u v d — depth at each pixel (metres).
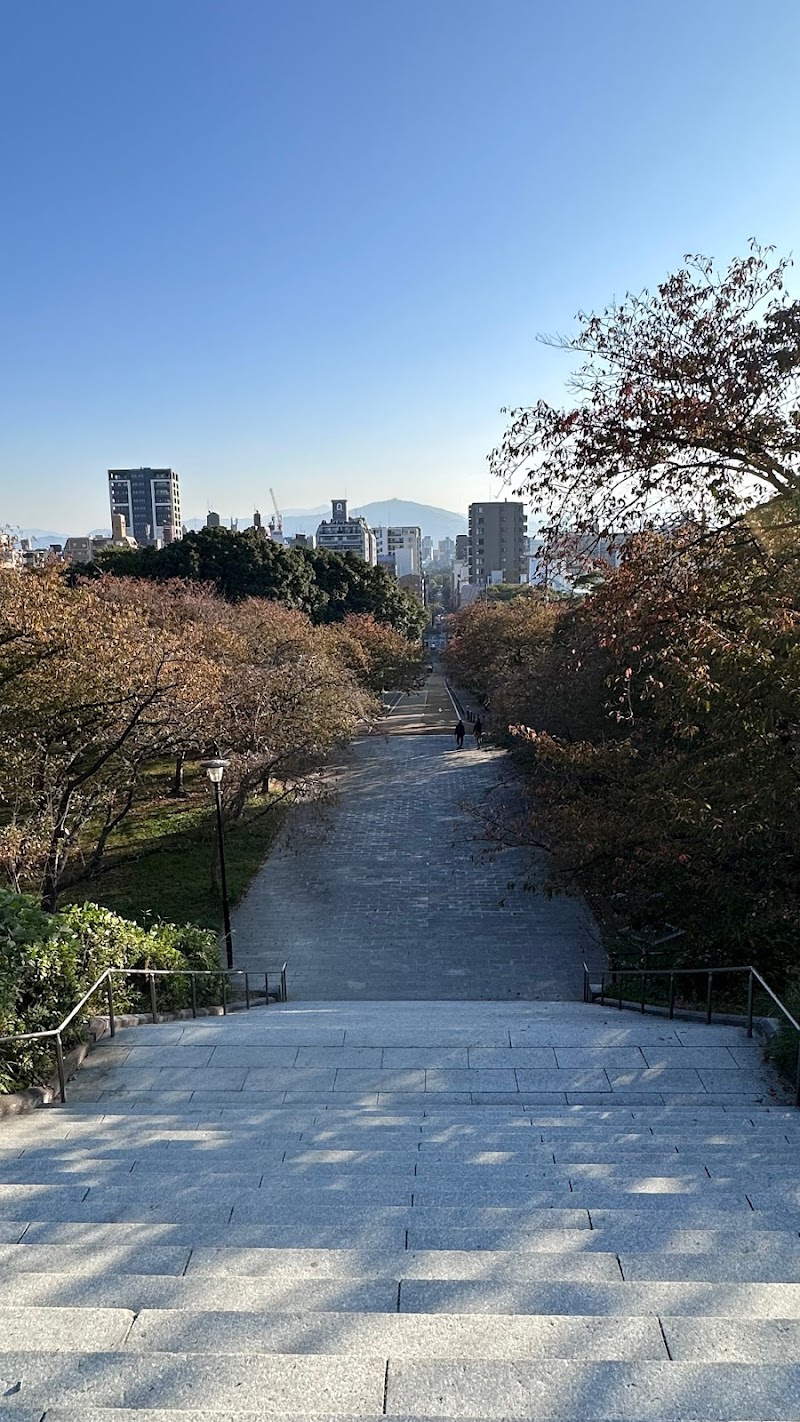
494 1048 8.23
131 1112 6.61
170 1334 2.85
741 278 7.91
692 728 9.17
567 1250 3.68
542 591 9.59
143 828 22.28
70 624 13.68
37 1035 6.81
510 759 26.42
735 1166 4.86
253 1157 5.25
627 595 8.44
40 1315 2.95
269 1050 8.32
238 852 20.47
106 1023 8.88
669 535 8.90
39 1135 5.87
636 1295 3.13
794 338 7.57
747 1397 2.47
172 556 47.41
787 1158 5.04
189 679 14.21
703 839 10.09
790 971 10.35
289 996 13.42
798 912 9.97
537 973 14.23
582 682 16.97
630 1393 2.49
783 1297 3.10
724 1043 8.36
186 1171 4.93
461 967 14.49
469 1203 4.31
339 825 23.19
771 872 9.97
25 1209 4.29
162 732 14.62
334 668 25.33
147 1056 8.16
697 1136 5.58
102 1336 2.85
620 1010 11.42
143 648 14.24
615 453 8.26
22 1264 3.55
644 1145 5.36
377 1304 3.14
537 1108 6.54
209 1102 7.00
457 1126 5.98
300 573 51.62
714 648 7.23
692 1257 3.48
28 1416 2.34
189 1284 3.27
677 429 7.87
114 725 14.08
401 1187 4.56
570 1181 4.61
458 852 20.66
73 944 8.96
